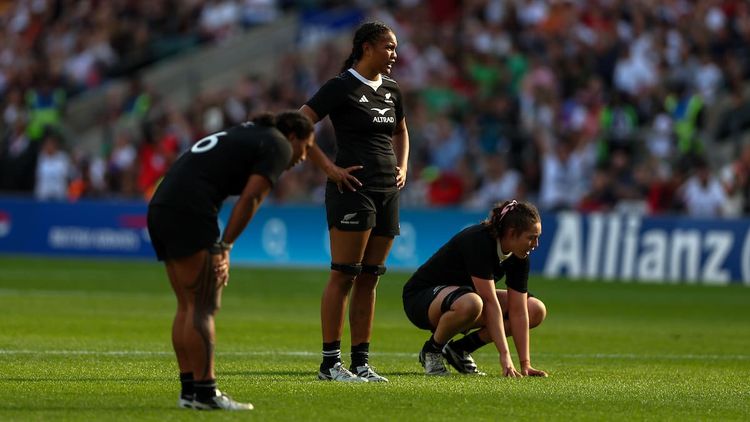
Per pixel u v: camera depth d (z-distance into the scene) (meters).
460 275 32.94
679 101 93.88
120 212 94.06
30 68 115.94
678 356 40.91
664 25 102.19
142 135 100.12
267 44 118.25
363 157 31.08
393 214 31.61
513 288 32.75
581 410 26.38
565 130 91.31
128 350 38.16
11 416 23.91
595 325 53.50
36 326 45.88
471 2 109.12
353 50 31.48
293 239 88.69
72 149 106.69
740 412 26.84
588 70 98.06
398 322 52.44
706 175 84.25
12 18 127.81
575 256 83.31
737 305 66.00
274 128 25.22
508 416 25.22
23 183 99.12
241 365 34.81
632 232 82.06
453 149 91.69
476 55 100.19
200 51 117.75
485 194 88.75
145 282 72.56
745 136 93.69
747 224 80.00
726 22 103.50
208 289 24.84
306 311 57.25
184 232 24.56
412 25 109.88
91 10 122.25
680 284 79.12
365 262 31.52
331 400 26.81
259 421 23.64
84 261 90.25
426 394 28.14
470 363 33.69
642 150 90.19
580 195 87.31
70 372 31.66
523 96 95.00
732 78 95.50
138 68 118.38
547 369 35.44
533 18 105.06
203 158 24.84
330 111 31.11
